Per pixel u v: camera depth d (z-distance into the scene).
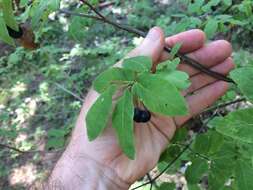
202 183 0.57
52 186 0.34
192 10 0.46
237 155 0.31
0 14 0.26
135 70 0.23
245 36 0.94
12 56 0.84
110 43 1.12
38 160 0.96
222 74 0.36
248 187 0.29
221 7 0.57
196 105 0.36
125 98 0.22
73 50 1.09
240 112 0.21
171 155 0.38
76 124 0.36
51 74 0.96
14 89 1.17
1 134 0.55
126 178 0.34
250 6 0.50
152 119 0.35
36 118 1.08
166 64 0.25
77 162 0.35
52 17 1.24
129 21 1.20
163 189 0.36
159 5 1.28
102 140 0.34
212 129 0.34
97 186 0.34
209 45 0.35
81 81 1.06
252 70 0.22
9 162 1.00
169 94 0.21
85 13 0.36
